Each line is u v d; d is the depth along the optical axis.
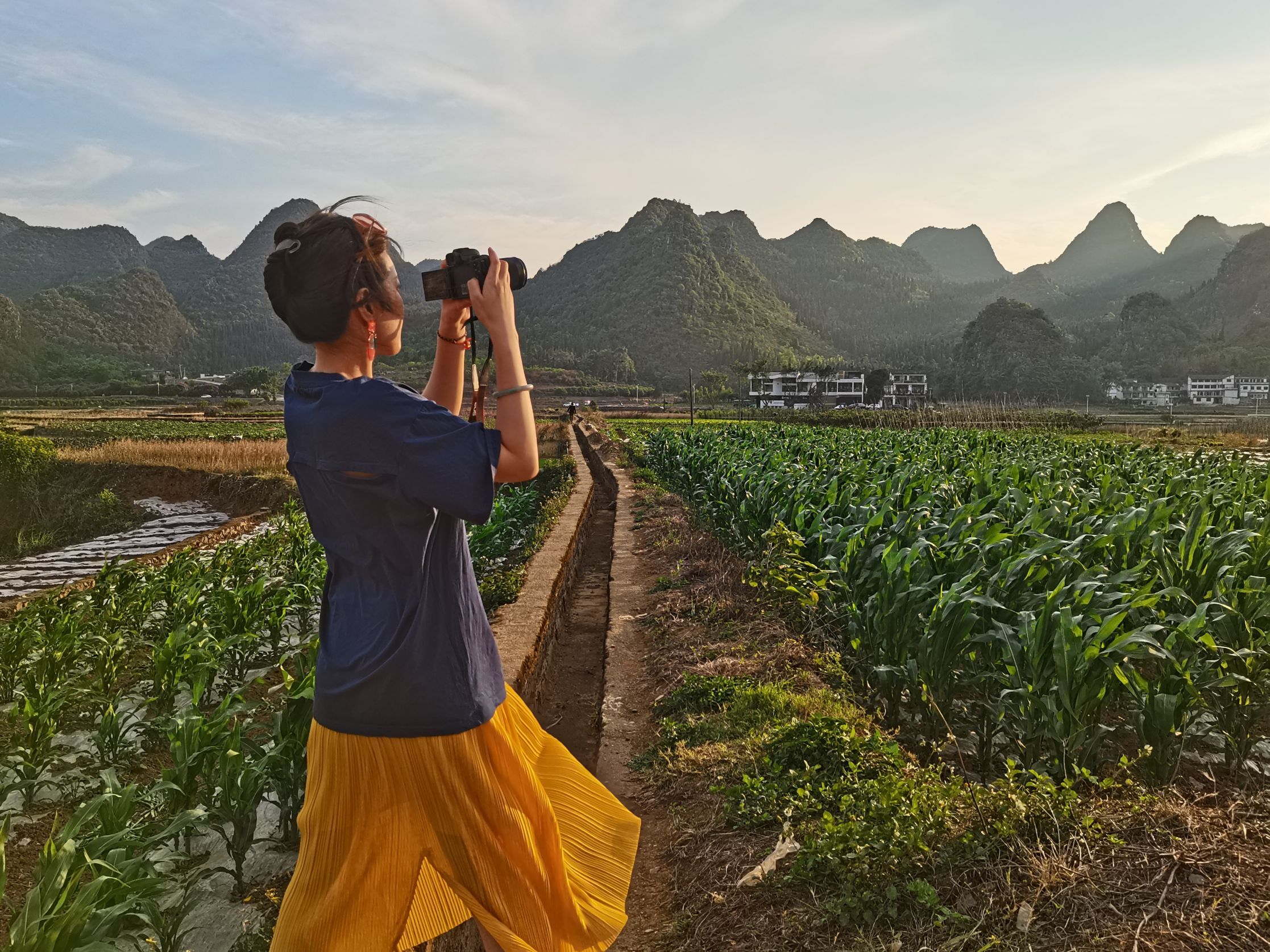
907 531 6.82
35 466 31.50
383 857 1.61
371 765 1.58
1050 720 4.36
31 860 4.27
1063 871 3.04
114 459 32.44
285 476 26.39
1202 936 2.62
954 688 5.37
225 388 138.38
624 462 29.81
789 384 136.38
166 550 18.16
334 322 1.63
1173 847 3.09
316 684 1.66
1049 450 19.36
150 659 7.68
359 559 1.59
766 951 3.17
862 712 5.59
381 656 1.56
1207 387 160.50
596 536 16.77
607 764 5.55
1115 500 8.63
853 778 4.18
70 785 5.05
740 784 4.50
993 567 5.88
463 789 1.60
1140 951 2.61
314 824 1.63
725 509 11.95
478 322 1.84
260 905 3.75
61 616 7.59
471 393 1.86
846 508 8.91
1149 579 5.48
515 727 1.85
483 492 1.50
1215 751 4.98
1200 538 5.64
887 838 3.39
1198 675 4.49
